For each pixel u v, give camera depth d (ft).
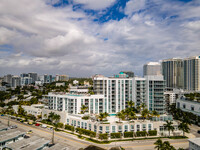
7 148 221.25
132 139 293.02
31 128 362.53
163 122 335.06
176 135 317.42
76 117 363.56
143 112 337.72
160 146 213.25
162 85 418.51
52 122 398.21
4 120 438.40
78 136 305.73
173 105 486.79
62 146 216.54
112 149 196.34
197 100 475.31
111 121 333.01
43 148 226.38
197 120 402.93
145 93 438.81
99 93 437.99
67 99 417.08
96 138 296.71
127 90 456.04
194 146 221.05
